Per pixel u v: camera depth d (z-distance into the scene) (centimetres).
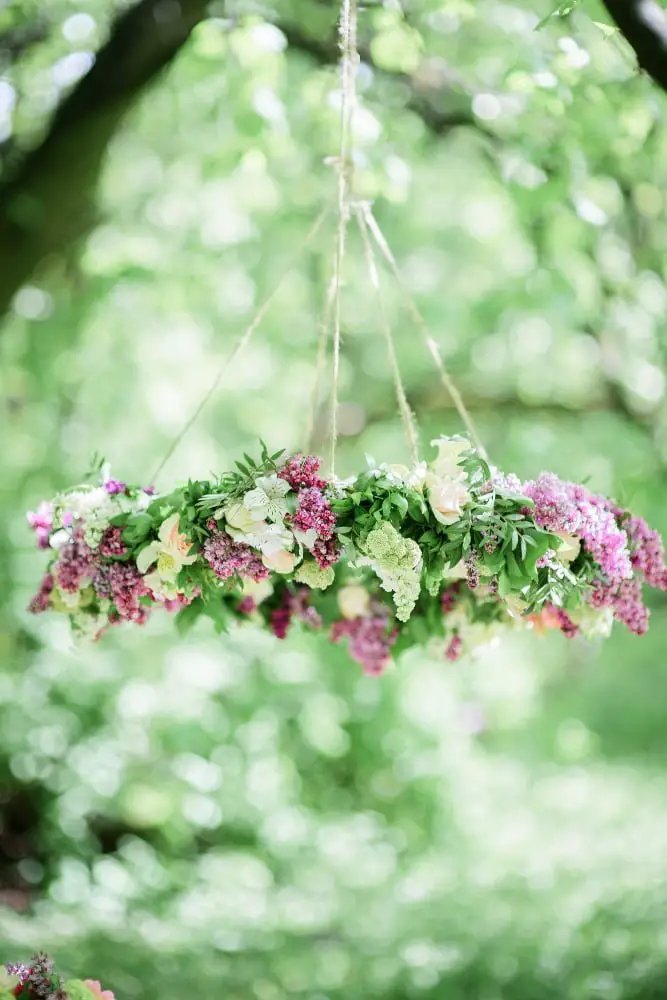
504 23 400
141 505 222
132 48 346
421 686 632
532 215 422
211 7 378
